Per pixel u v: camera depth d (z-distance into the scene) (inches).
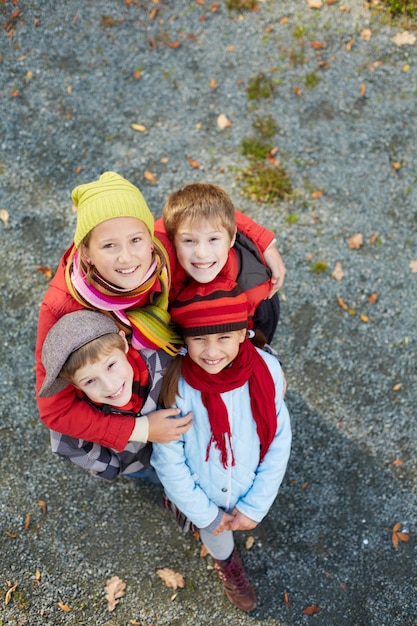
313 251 157.5
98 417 93.2
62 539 132.5
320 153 167.8
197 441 99.9
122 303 86.3
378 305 152.3
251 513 105.2
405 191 163.6
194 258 90.6
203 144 169.0
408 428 141.6
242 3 185.2
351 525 134.3
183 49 180.4
